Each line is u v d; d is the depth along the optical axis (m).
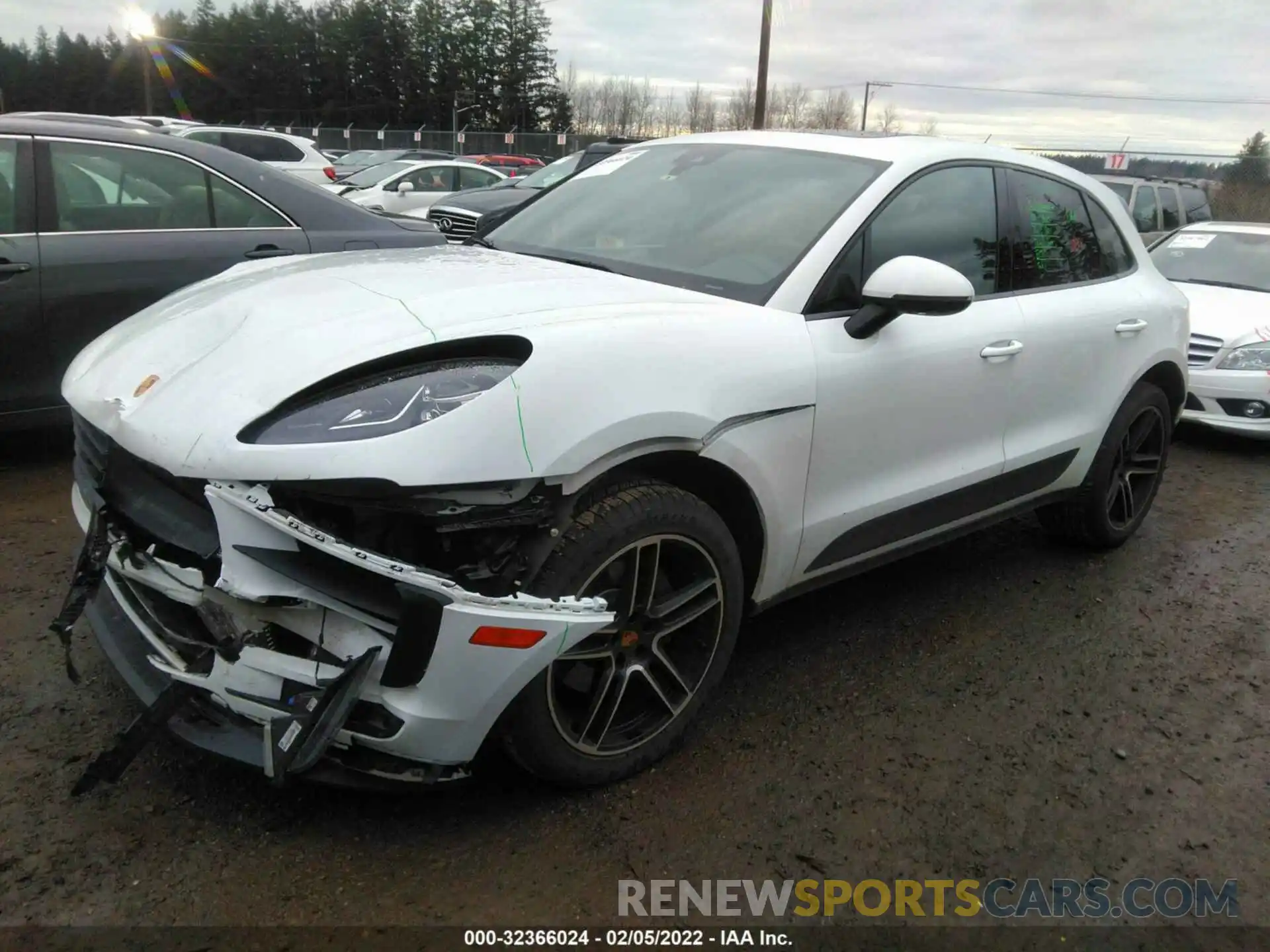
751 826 2.46
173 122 15.11
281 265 3.04
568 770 2.40
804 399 2.67
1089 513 4.24
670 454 2.41
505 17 69.69
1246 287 7.37
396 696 2.05
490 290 2.54
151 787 2.40
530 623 2.06
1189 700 3.27
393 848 2.28
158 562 2.19
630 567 2.36
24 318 4.32
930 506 3.27
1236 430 6.48
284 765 2.00
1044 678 3.33
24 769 2.43
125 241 4.55
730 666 3.25
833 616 3.69
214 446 1.99
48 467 4.69
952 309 2.67
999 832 2.53
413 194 14.38
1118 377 4.00
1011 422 3.51
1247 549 4.75
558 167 12.33
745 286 2.86
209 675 2.11
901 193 3.14
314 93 69.38
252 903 2.08
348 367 2.10
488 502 2.07
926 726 2.98
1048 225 3.79
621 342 2.30
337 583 2.01
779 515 2.72
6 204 4.31
